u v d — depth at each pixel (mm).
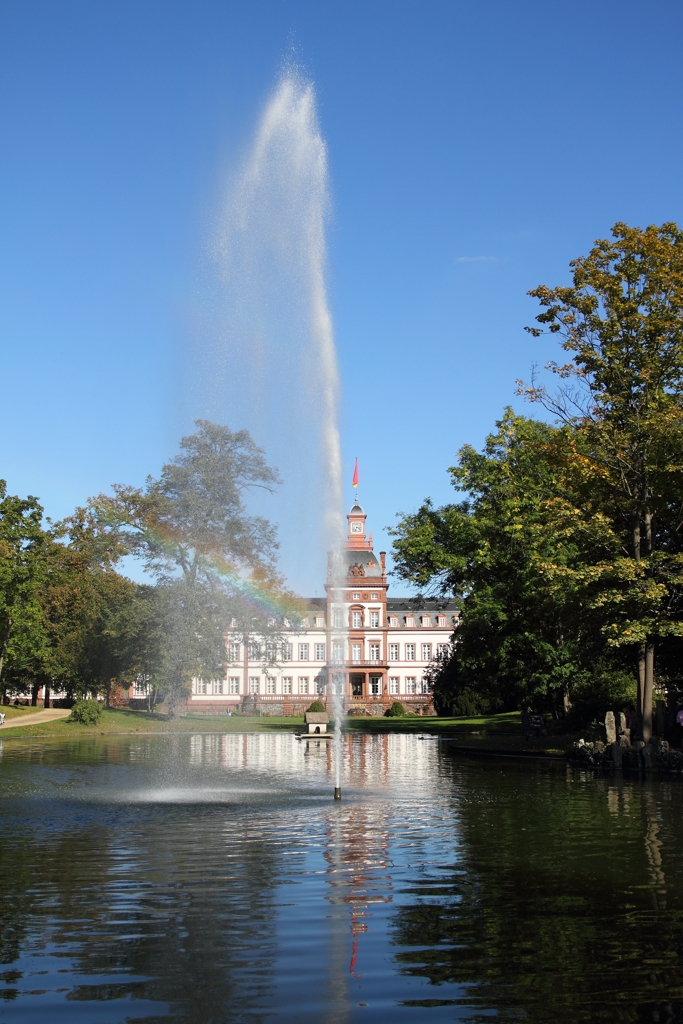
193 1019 6766
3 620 58125
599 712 40031
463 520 47375
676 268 30859
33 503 62156
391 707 107562
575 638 39219
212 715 82062
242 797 20422
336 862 12523
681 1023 6641
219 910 9844
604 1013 6844
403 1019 6746
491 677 48656
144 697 92250
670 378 31344
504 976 7711
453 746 39562
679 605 30797
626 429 30656
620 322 31141
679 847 13734
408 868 12141
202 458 48812
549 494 37469
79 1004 7062
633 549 31312
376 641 116312
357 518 120750
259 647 59312
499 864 12414
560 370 32344
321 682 114188
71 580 70875
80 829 15523
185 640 57438
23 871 11875
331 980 7617
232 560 54219
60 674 70312
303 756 35281
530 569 36875
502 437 46688
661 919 9492
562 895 10570
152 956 8234
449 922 9391
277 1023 6695
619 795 20969
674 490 29797
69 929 9086
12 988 7410
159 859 12734
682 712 31750
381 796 20828
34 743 43625
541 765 30406
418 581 51125
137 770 27578
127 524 60781
